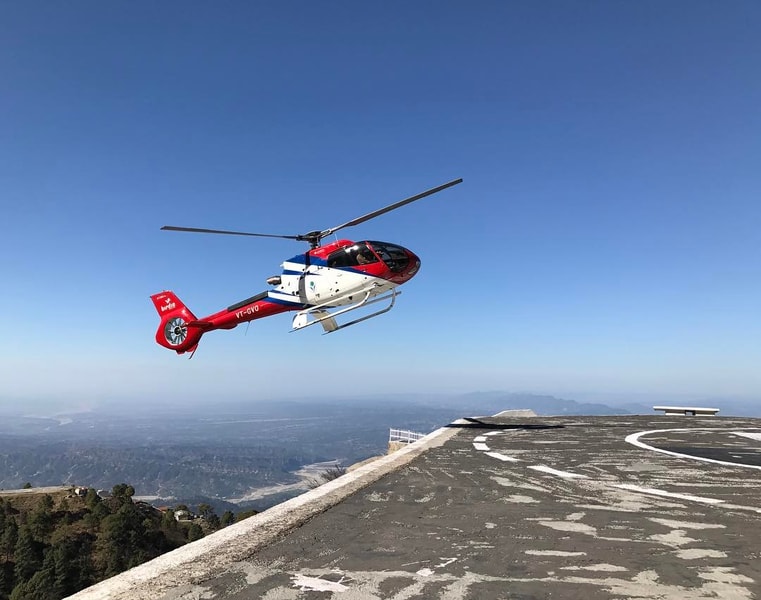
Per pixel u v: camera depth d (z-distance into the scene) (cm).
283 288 1897
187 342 2280
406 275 1756
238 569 453
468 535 565
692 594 401
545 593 402
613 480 891
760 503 719
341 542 539
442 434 1662
